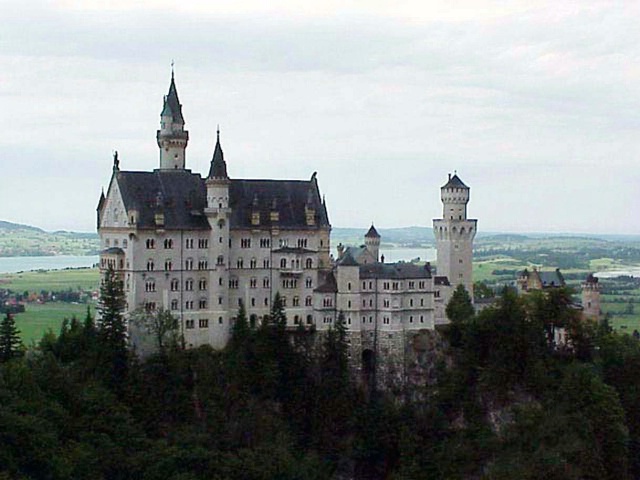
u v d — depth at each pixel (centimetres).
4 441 19825
